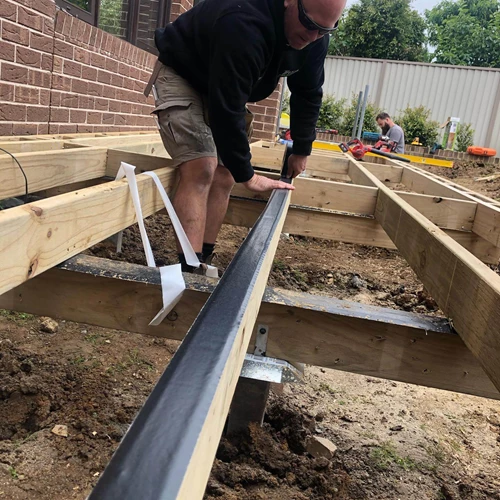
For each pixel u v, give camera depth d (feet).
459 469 6.73
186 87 8.05
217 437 2.41
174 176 8.79
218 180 9.33
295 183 11.19
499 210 9.67
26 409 6.31
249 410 6.17
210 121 6.98
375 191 11.06
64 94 13.28
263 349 5.74
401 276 14.15
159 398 2.15
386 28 82.02
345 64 54.60
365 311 5.67
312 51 8.21
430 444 7.20
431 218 10.95
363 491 6.01
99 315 5.87
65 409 6.39
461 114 52.65
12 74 11.05
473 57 88.99
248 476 5.72
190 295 5.70
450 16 96.02
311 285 12.87
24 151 9.03
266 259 4.46
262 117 24.85
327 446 6.45
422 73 52.70
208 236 9.68
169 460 1.81
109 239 11.41
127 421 6.31
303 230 11.43
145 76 18.63
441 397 8.63
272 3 6.56
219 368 2.41
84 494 5.17
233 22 6.43
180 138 8.04
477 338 4.50
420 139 52.54
